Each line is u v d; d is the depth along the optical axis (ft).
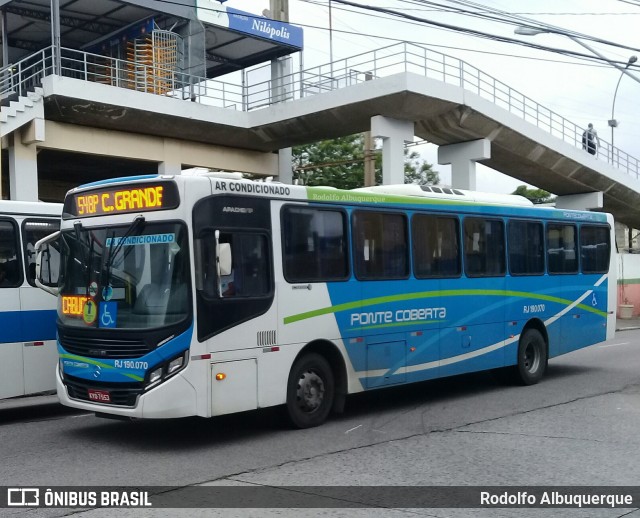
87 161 83.82
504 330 40.57
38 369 34.86
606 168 104.68
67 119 74.08
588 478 23.15
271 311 28.96
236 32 90.74
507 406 36.01
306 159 120.47
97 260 28.14
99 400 27.40
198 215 26.86
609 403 36.58
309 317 30.48
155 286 26.63
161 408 25.82
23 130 70.49
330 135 88.43
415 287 35.40
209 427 31.12
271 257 29.22
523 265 42.22
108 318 27.40
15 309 34.22
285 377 29.48
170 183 26.89
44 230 35.83
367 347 32.94
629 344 68.13
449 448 27.14
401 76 74.54
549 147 94.17
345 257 32.32
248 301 28.07
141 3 81.15
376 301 33.42
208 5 87.35
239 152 91.71
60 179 98.27
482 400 37.81
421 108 78.74
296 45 97.35
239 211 28.32
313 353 30.96
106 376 27.17
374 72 78.59
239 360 27.66
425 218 36.37
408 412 34.58
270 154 95.45
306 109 82.02
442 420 32.55
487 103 83.71
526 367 42.52
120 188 28.04
